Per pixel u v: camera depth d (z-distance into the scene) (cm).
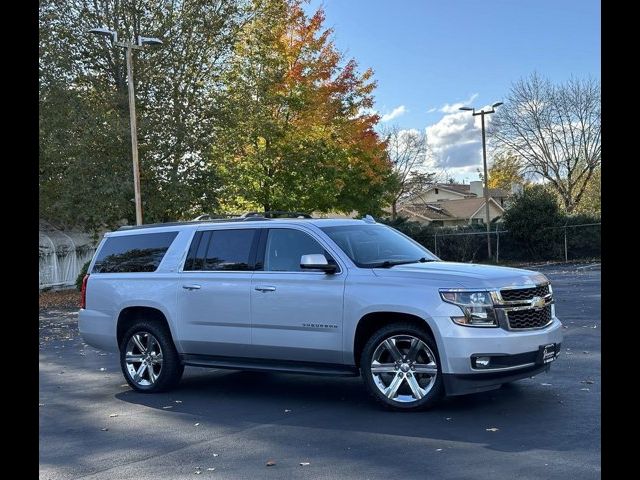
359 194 4062
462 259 3906
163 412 776
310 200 3341
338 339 741
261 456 590
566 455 549
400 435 629
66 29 2583
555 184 5456
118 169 2595
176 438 664
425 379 712
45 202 2830
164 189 2650
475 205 8075
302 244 795
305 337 762
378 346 719
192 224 895
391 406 714
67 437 681
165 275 881
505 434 616
